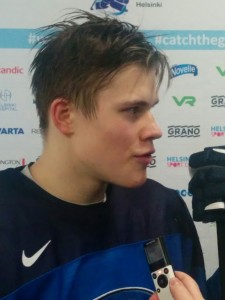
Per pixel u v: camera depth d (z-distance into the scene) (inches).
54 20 37.2
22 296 22.1
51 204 23.0
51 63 21.2
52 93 21.1
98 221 23.7
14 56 37.4
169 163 38.7
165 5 37.7
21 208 23.1
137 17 37.6
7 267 22.0
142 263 24.5
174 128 38.4
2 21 37.2
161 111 38.3
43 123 22.6
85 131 20.5
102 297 23.3
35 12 37.2
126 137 20.3
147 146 20.7
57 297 22.6
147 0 37.5
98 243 23.7
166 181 38.5
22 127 37.8
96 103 19.9
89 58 19.7
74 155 21.5
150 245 21.3
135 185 21.4
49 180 23.1
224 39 38.2
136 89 19.7
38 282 22.4
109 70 19.4
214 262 37.9
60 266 22.8
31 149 37.8
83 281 23.1
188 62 38.1
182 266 25.7
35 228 22.9
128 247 24.4
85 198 23.2
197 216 22.0
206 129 38.5
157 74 20.9
